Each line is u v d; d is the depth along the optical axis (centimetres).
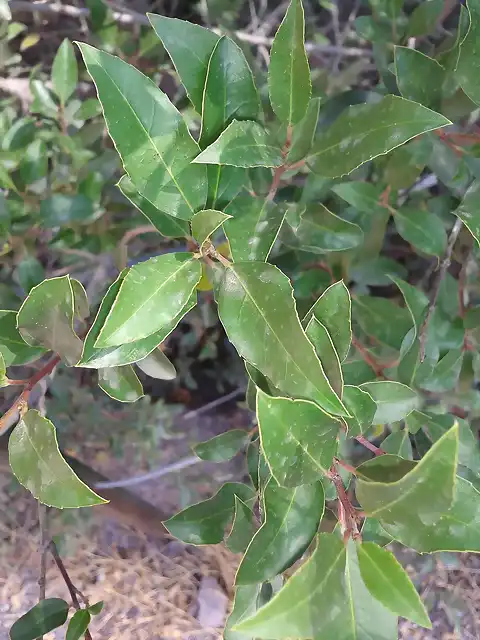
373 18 26
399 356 22
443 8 27
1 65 33
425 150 22
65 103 27
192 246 15
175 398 46
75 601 22
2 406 29
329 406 12
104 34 30
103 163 25
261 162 14
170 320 13
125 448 42
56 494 14
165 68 31
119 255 22
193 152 14
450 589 45
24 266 21
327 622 12
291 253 25
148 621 45
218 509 20
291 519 14
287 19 14
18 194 24
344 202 25
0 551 44
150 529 41
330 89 31
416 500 11
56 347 15
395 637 12
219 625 45
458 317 23
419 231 23
